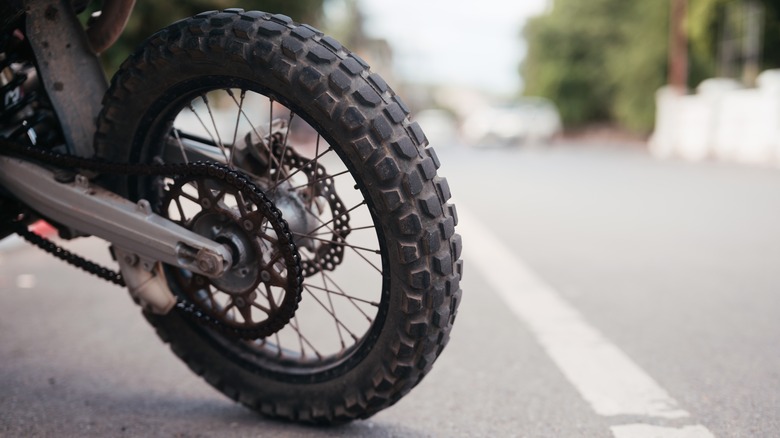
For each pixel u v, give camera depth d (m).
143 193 1.92
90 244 5.14
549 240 5.38
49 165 1.90
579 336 2.94
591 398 2.24
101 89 1.97
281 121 1.94
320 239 1.82
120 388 2.33
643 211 7.11
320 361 1.91
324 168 1.91
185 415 2.07
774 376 2.43
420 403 2.21
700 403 2.19
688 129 18.62
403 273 1.64
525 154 19.44
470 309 3.41
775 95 14.38
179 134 2.01
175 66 1.73
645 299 3.56
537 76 35.88
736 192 8.84
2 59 1.93
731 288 3.77
